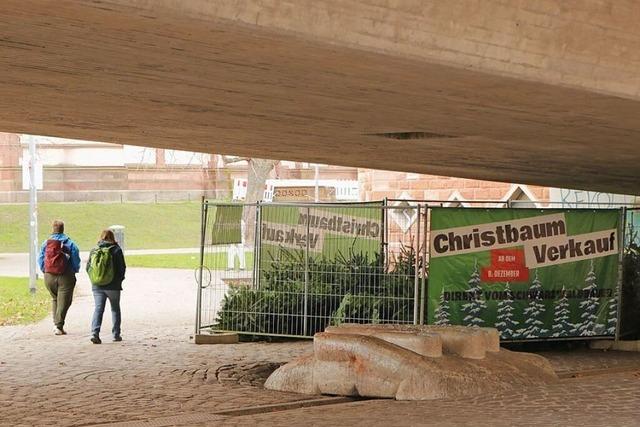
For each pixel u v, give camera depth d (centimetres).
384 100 973
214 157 6506
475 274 1628
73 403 1219
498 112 1032
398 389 1204
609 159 1505
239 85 919
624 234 1712
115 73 886
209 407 1184
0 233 5522
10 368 1520
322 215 1816
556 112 1023
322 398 1233
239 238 1931
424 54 776
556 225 1664
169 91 979
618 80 916
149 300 2723
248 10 680
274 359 1630
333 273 1795
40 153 6319
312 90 930
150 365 1551
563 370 1483
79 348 1764
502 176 2036
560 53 864
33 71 891
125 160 6456
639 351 1692
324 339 1268
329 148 1538
